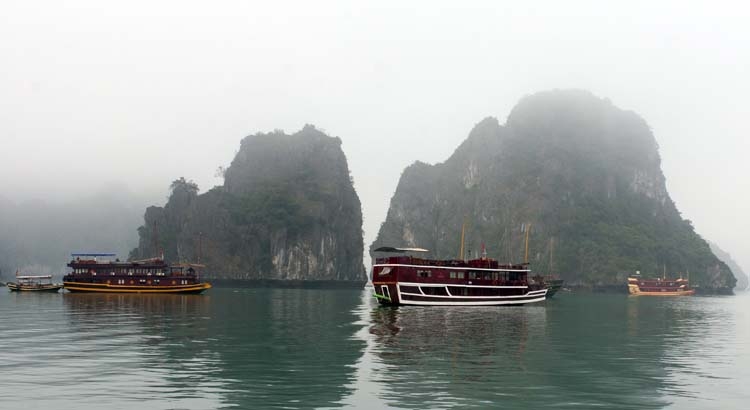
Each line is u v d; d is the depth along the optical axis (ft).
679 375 91.66
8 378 81.51
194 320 168.76
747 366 100.78
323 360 98.99
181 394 73.05
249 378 83.20
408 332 143.84
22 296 305.12
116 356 100.53
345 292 465.47
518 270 263.08
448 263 247.50
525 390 78.79
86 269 333.62
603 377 88.99
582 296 471.21
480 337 136.05
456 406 69.46
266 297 339.98
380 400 71.51
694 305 345.51
